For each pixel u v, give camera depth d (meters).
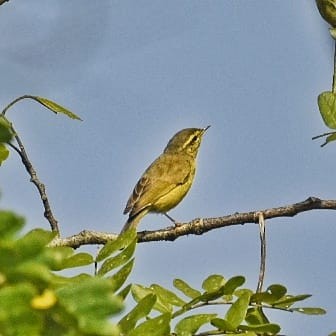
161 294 9.16
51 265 5.49
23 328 5.39
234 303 8.60
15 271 5.39
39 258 5.43
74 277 7.49
